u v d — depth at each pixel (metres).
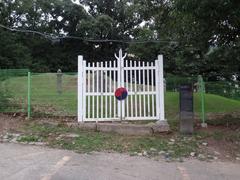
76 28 59.84
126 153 10.41
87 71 12.88
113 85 12.89
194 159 10.15
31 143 11.02
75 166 8.98
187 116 12.20
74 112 14.54
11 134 11.67
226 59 16.50
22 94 15.67
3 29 54.25
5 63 52.62
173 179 8.32
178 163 9.70
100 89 12.86
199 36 14.20
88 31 56.94
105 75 12.87
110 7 59.91
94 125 12.38
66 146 10.80
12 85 14.90
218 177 8.59
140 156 10.20
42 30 61.50
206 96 20.55
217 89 24.39
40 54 60.59
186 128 12.15
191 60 34.34
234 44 14.69
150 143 11.19
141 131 12.10
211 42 14.43
